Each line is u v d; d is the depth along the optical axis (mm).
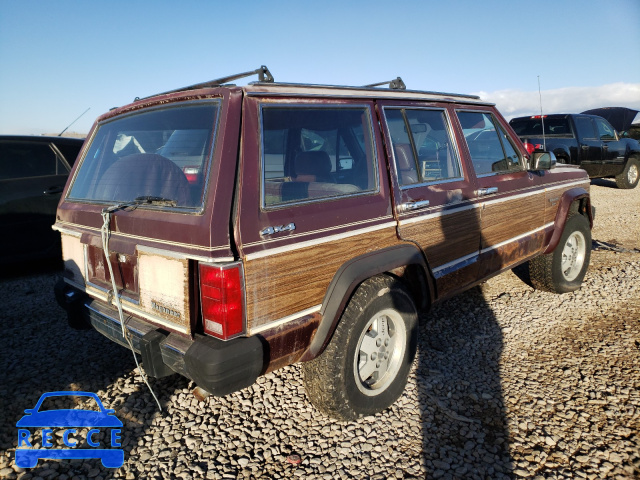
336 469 2430
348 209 2631
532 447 2590
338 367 2586
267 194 2303
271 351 2285
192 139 2355
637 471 2398
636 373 3324
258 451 2572
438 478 2359
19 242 5645
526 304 4672
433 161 3348
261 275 2213
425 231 3117
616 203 10625
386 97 3041
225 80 2754
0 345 3814
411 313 2980
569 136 11023
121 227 2543
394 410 2938
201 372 2072
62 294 3092
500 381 3262
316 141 2672
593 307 4562
